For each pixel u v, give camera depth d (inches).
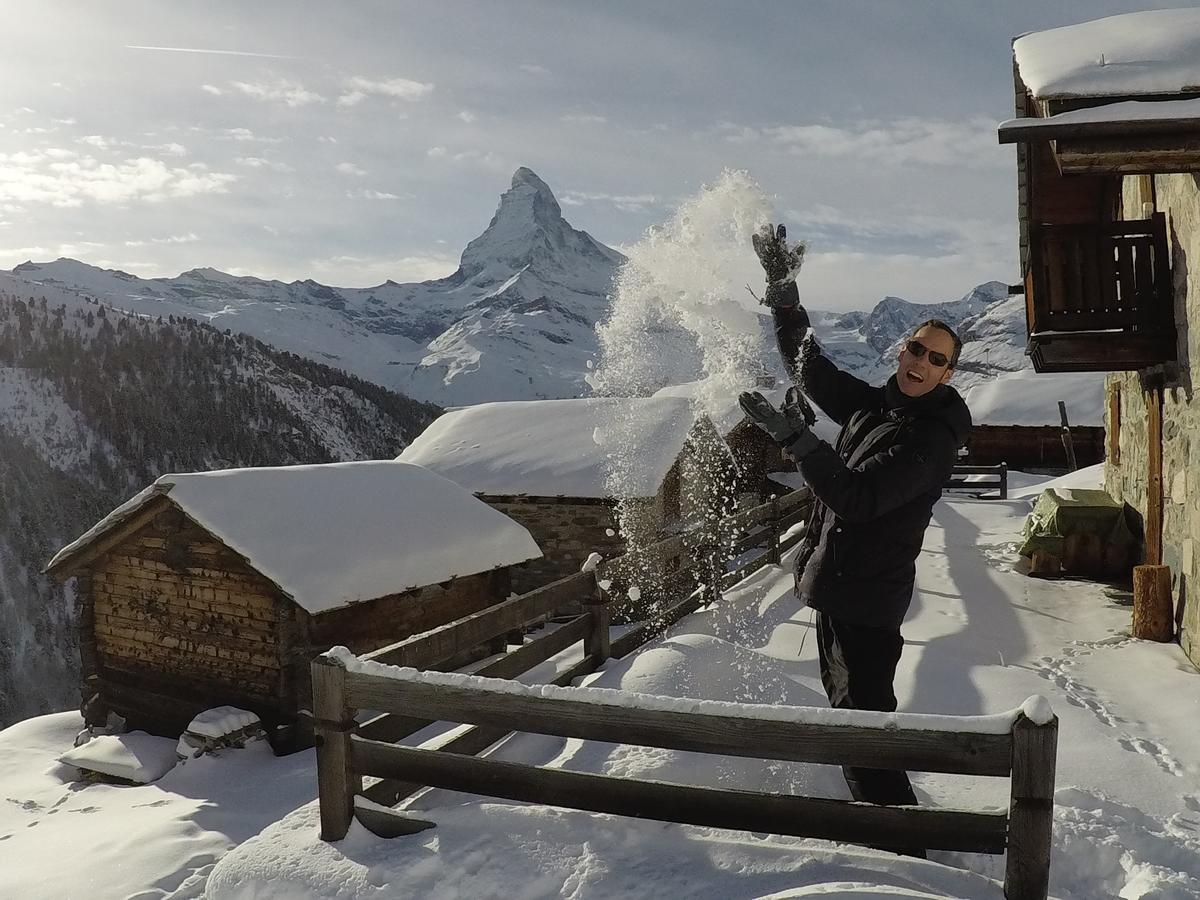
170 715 379.9
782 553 466.0
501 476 673.6
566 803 123.3
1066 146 243.0
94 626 410.6
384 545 388.8
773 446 917.8
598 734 118.6
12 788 342.3
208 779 308.5
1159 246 328.5
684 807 117.6
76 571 410.0
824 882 109.0
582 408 756.0
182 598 379.2
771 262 145.6
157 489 366.9
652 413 698.2
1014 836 101.3
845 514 118.2
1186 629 292.4
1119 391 459.2
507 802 139.9
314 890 119.3
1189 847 138.9
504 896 114.3
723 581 373.4
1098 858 135.4
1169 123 229.9
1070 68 250.2
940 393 127.1
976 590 395.5
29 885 183.2
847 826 110.6
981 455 1186.6
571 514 641.0
